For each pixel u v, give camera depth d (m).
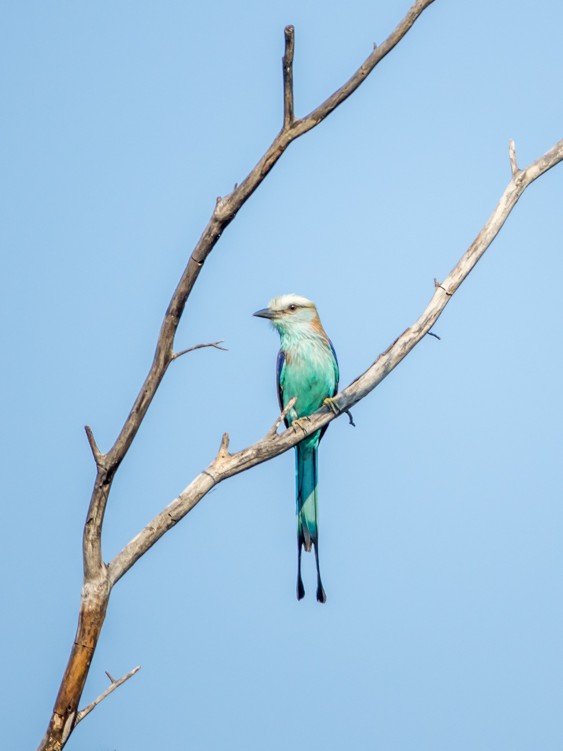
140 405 10.14
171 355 10.20
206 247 10.09
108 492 10.05
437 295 11.69
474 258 11.54
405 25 10.38
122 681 10.14
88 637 9.99
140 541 10.40
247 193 10.09
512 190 11.48
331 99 10.29
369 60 10.34
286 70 10.13
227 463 10.87
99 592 10.05
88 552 10.03
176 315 10.15
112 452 9.97
